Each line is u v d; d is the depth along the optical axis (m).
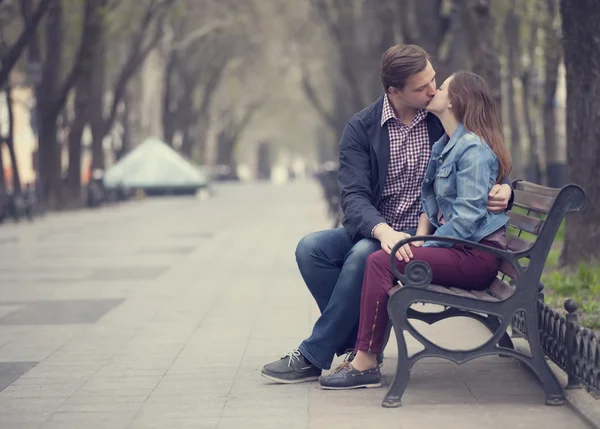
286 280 12.67
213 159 90.06
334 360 7.23
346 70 43.12
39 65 33.28
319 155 111.44
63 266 15.29
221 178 88.19
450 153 6.00
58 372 7.05
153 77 61.31
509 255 5.68
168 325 9.12
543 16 26.52
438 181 6.06
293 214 31.86
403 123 6.48
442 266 5.92
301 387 6.36
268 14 60.91
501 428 5.23
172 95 62.59
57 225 27.72
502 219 5.95
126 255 17.08
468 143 5.91
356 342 6.36
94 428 5.46
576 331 5.88
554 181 24.33
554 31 25.64
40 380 6.79
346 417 5.54
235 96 81.19
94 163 43.59
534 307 5.69
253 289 11.79
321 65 71.12
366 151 6.54
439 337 8.02
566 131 11.23
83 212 36.25
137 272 14.12
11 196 29.53
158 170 52.41
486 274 5.96
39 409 5.93
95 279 13.31
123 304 10.70
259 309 10.06
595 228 11.02
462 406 5.72
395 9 27.23
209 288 11.98
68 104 49.28
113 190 44.28
